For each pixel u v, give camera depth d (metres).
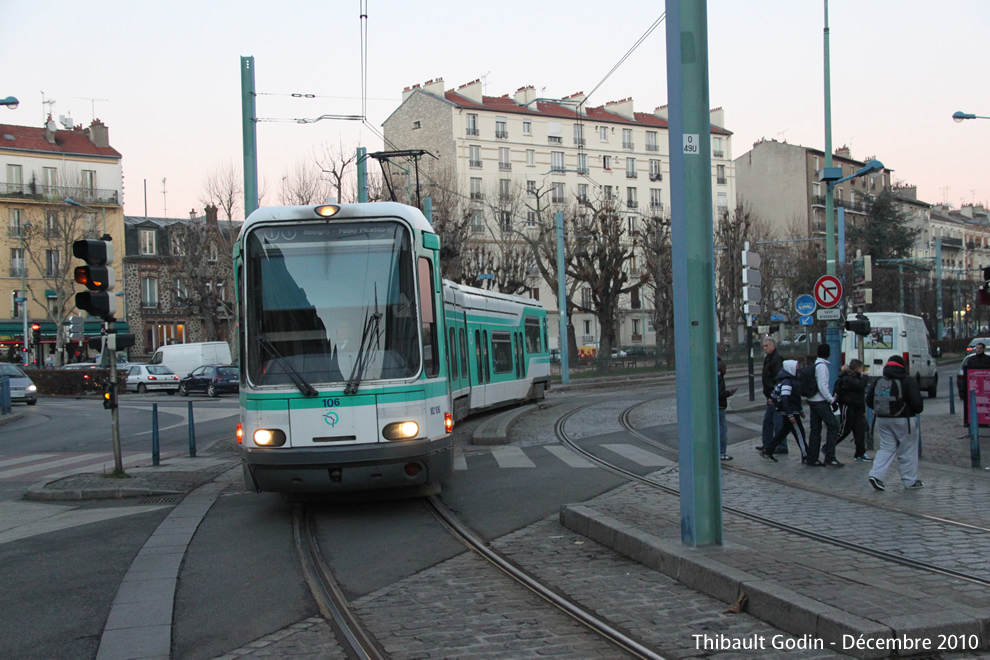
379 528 8.80
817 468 12.34
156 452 14.33
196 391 41.66
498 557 7.37
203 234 52.56
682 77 6.93
